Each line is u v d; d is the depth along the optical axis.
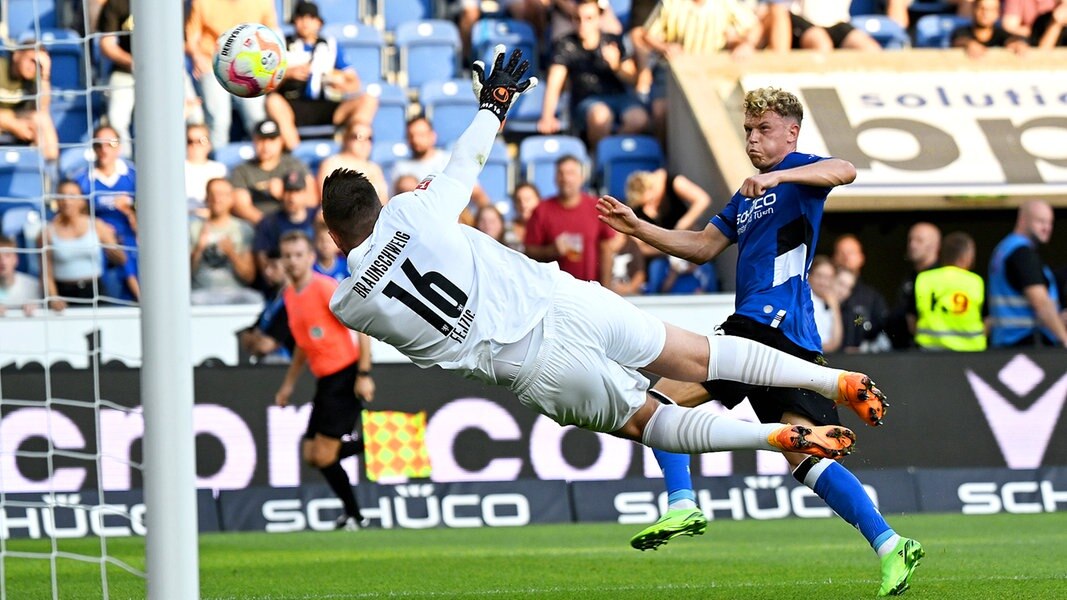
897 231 28.62
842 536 19.62
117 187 23.73
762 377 10.60
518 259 10.58
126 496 21.61
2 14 30.50
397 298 10.25
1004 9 30.75
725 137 27.00
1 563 12.60
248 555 18.11
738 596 12.69
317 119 28.08
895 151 27.14
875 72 28.73
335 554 18.05
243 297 24.33
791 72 28.69
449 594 13.53
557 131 29.98
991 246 28.73
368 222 10.53
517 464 22.36
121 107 27.80
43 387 21.53
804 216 11.83
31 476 21.47
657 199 25.80
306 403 22.06
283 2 30.97
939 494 22.72
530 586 14.16
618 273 24.69
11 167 26.72
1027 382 23.02
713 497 22.66
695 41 29.92
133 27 9.76
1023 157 27.16
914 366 22.83
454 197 10.41
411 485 22.12
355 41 30.72
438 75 31.50
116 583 15.36
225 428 21.91
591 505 22.41
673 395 12.62
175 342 9.66
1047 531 19.95
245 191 25.11
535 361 10.34
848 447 10.12
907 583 11.73
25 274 24.30
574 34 30.14
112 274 23.69
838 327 23.92
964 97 28.38
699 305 23.39
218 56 11.38
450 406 22.31
